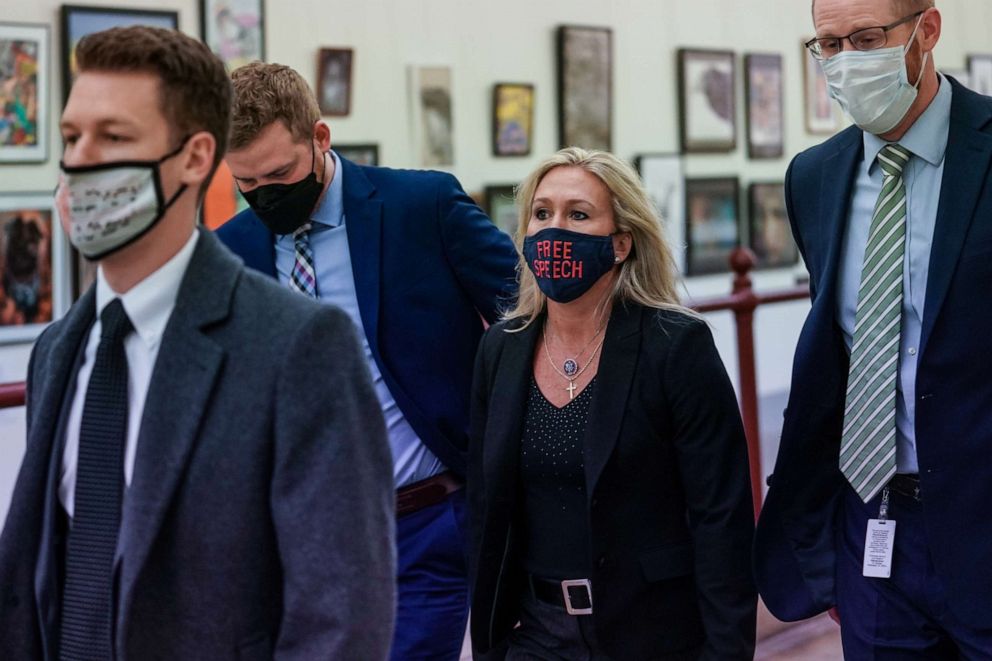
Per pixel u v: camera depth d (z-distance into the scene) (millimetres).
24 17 4875
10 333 4949
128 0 5137
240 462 1398
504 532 2225
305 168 2334
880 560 2191
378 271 2445
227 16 5426
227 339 1432
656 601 2164
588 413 2154
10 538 1493
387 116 6051
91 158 1387
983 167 2055
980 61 8820
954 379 2059
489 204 6480
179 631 1411
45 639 1464
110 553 1431
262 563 1422
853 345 2168
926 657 2193
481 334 2594
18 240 4941
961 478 2066
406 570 2504
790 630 4172
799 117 8227
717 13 7645
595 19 6957
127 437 1451
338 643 1378
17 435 4609
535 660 2205
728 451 2146
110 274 1466
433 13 6227
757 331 7906
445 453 2488
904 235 2125
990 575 2062
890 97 2076
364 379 1471
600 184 2176
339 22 5852
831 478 2305
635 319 2180
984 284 2033
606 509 2131
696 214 7523
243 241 2502
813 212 2293
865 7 2066
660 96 7348
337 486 1410
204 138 1444
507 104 6512
